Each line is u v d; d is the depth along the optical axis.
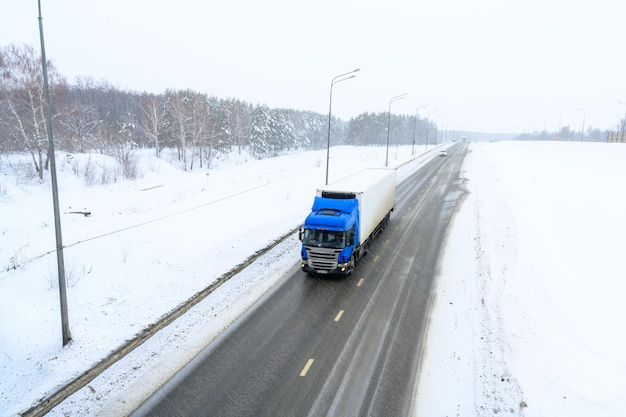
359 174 23.64
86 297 14.05
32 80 39.03
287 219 25.11
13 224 23.02
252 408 9.35
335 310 14.08
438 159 65.56
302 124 150.25
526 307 12.69
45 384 9.94
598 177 32.56
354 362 11.09
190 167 65.06
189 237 20.69
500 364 10.38
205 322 13.17
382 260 19.00
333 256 16.38
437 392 9.81
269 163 65.81
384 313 13.86
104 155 48.25
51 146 10.80
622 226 18.41
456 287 15.77
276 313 13.85
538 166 43.44
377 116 169.62
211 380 10.34
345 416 9.08
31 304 13.25
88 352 11.20
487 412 8.84
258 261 18.53
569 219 20.41
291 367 10.88
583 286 13.28
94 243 18.88
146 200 31.78
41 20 10.38
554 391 8.90
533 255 16.52
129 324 12.66
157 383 10.21
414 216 27.22
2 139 42.88
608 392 8.59
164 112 68.75
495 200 28.72
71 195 33.25
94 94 99.81
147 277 15.92
